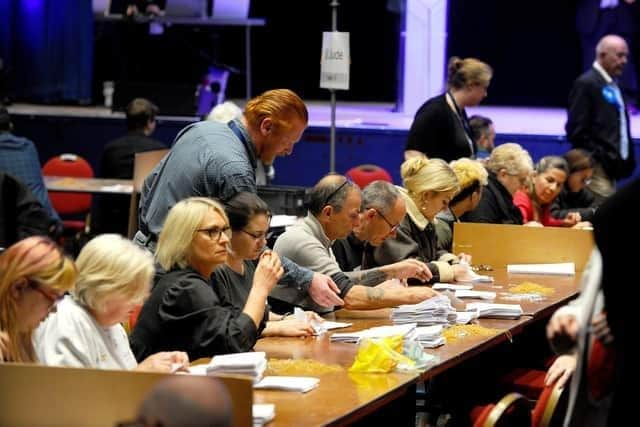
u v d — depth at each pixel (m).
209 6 14.70
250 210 4.71
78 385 3.23
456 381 6.04
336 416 3.58
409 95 13.48
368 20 18.50
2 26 15.66
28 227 7.34
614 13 14.62
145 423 2.22
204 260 4.48
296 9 18.67
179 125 12.53
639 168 11.47
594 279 3.55
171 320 4.40
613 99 10.55
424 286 5.95
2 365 3.26
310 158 12.04
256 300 4.48
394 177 11.89
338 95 18.69
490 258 7.12
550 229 7.03
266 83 18.95
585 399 3.56
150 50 15.00
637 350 3.38
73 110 14.02
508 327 5.25
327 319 5.29
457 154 8.52
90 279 3.89
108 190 9.38
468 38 18.30
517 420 4.40
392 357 4.21
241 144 5.25
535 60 18.19
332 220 5.51
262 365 4.02
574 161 9.25
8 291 3.58
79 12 15.69
